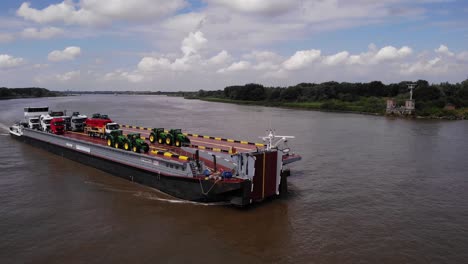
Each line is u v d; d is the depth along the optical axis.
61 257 17.48
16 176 31.23
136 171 28.97
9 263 16.89
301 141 50.47
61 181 29.81
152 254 17.86
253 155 23.09
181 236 19.89
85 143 34.59
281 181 26.16
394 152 42.81
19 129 48.81
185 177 24.48
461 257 17.83
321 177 31.55
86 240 19.23
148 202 24.95
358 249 18.56
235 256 17.81
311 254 18.03
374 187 28.88
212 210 23.64
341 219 22.38
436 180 31.05
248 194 23.12
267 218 22.44
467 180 31.09
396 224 21.72
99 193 26.78
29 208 23.62
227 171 23.92
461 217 22.89
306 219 22.36
